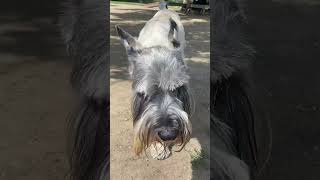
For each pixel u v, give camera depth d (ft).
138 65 1.95
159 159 1.98
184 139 1.94
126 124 2.20
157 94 1.91
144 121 1.91
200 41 3.52
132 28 4.08
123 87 2.50
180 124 1.91
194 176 1.82
